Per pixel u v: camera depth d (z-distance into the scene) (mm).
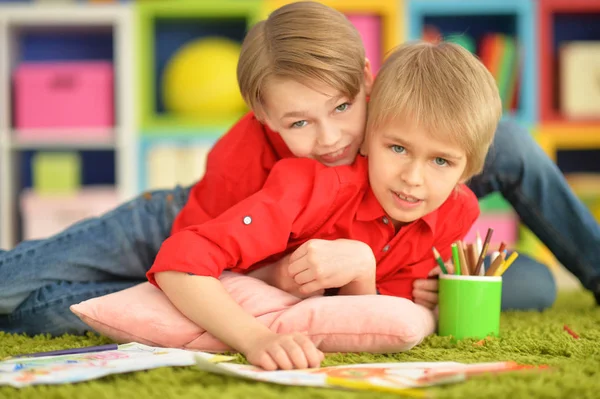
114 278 1380
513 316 1384
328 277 1032
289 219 1040
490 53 2711
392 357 982
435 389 773
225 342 947
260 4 2742
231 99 2709
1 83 2746
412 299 1215
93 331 1227
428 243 1176
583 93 2768
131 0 2783
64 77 2740
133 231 1379
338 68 1077
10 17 2740
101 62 3127
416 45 1118
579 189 2736
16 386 750
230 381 816
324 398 741
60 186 2717
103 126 2750
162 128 2697
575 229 1469
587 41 3125
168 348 982
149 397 747
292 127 1113
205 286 975
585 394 764
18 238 2871
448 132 1021
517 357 977
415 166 1039
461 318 1110
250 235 1015
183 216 1313
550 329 1211
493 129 1095
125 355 903
